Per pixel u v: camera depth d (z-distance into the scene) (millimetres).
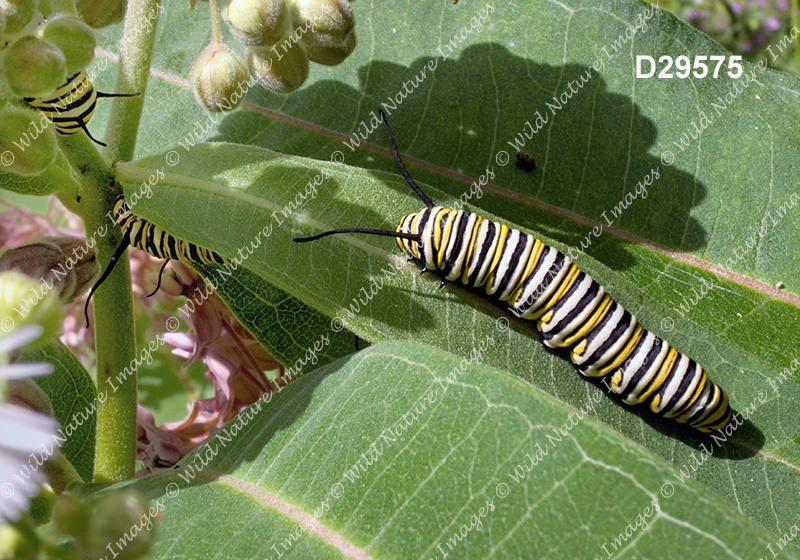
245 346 154
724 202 158
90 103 129
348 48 135
